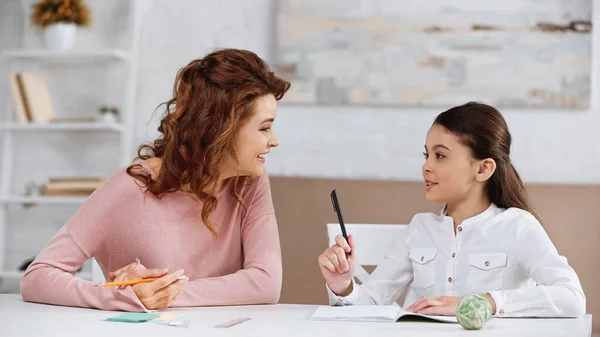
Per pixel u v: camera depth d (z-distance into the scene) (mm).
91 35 3604
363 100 3277
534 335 1239
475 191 1897
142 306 1464
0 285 3619
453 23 3229
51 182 3488
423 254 1924
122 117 3516
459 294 1859
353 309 1443
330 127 3318
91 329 1229
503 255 1821
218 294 1630
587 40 3150
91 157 3609
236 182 1825
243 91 1697
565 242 2984
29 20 3688
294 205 3150
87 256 1725
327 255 1693
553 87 3168
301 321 1367
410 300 1957
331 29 3305
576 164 3170
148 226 1755
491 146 1863
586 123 3170
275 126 3352
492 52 3205
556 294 1503
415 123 3266
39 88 3537
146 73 3500
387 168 3277
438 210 3064
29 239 3641
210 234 1812
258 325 1308
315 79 3305
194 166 1735
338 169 3305
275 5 3385
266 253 1781
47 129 3521
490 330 1289
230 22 3434
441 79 3232
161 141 1857
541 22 3180
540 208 3018
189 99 1746
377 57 3273
